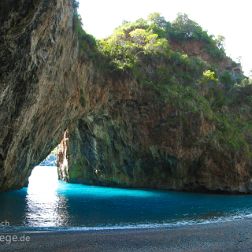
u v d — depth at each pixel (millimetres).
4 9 18578
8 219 20656
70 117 41312
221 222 23531
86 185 55656
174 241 17594
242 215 27422
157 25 78562
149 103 49156
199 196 42125
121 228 19922
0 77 22141
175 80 54719
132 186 52344
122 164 53094
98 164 55906
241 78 74062
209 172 48469
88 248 15461
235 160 48844
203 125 49656
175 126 49125
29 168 39531
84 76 40656
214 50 81812
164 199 36938
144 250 15797
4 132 26484
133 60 48531
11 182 35625
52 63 30125
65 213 24344
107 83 44906
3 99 23719
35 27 23141
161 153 49688
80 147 58344
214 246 17047
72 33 34281
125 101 48250
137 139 50281
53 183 57219
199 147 48781
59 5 26734
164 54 55250
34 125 32500
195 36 81062
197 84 57438
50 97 32875
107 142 53312
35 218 21609
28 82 26172
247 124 58469
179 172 49375
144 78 49875
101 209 27359
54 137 40562
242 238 18891
